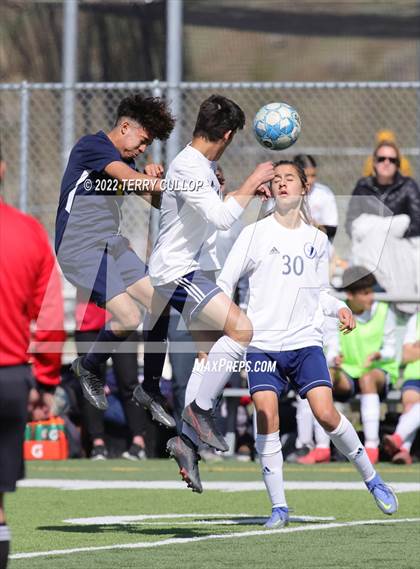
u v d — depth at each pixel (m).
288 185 17.88
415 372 29.08
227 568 14.56
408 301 29.31
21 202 33.12
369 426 28.94
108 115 37.66
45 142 41.84
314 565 14.78
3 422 11.70
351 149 48.59
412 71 62.97
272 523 18.48
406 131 53.38
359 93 54.62
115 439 30.89
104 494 23.45
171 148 32.31
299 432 29.56
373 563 14.93
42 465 29.12
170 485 24.98
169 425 18.66
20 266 11.70
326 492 23.61
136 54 52.09
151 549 16.14
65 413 30.89
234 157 44.59
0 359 11.62
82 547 16.38
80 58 51.62
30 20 54.12
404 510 20.67
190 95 51.88
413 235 30.45
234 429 30.80
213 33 61.28
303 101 54.53
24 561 15.09
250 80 62.06
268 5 60.81
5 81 53.84
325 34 61.75
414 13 61.78
